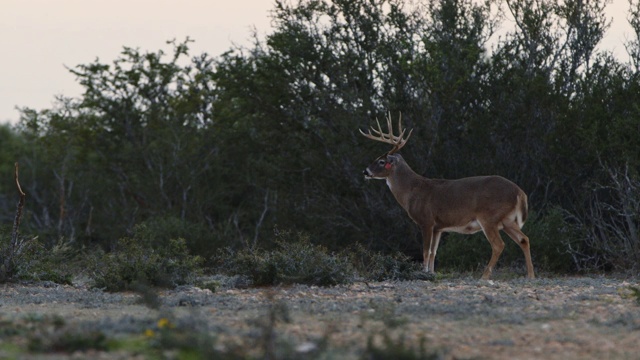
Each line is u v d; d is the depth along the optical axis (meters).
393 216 50.16
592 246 41.50
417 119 50.41
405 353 15.11
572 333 18.36
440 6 52.53
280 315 19.77
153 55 68.94
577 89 48.53
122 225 60.53
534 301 23.50
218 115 64.62
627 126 42.50
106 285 28.84
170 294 26.97
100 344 16.28
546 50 50.47
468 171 48.88
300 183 54.81
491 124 48.91
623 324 19.44
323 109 53.66
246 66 56.12
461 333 18.31
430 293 25.81
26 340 17.16
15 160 71.25
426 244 35.91
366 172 36.91
